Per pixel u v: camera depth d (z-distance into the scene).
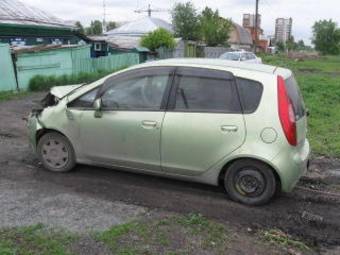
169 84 5.51
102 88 5.81
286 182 5.17
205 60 5.75
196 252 4.17
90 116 5.82
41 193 5.41
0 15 21.50
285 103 5.13
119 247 4.16
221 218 4.97
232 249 4.29
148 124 5.50
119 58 26.59
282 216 5.15
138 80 5.66
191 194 5.61
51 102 6.41
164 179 6.04
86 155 5.97
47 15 25.98
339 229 4.95
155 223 4.70
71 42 26.45
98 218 4.76
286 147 5.09
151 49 38.16
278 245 4.45
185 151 5.40
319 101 15.12
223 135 5.22
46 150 6.19
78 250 4.08
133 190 5.64
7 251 3.95
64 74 18.91
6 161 6.64
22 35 21.70
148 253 4.09
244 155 5.18
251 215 5.11
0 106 12.27
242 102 5.22
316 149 8.45
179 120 5.38
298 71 36.41
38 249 4.05
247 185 5.32
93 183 5.82
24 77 16.55
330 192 6.16
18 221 4.61
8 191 5.43
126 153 5.71
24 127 9.41
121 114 5.66
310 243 4.62
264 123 5.11
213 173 5.38
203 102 5.36
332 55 82.81
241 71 5.32
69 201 5.20
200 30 57.22
